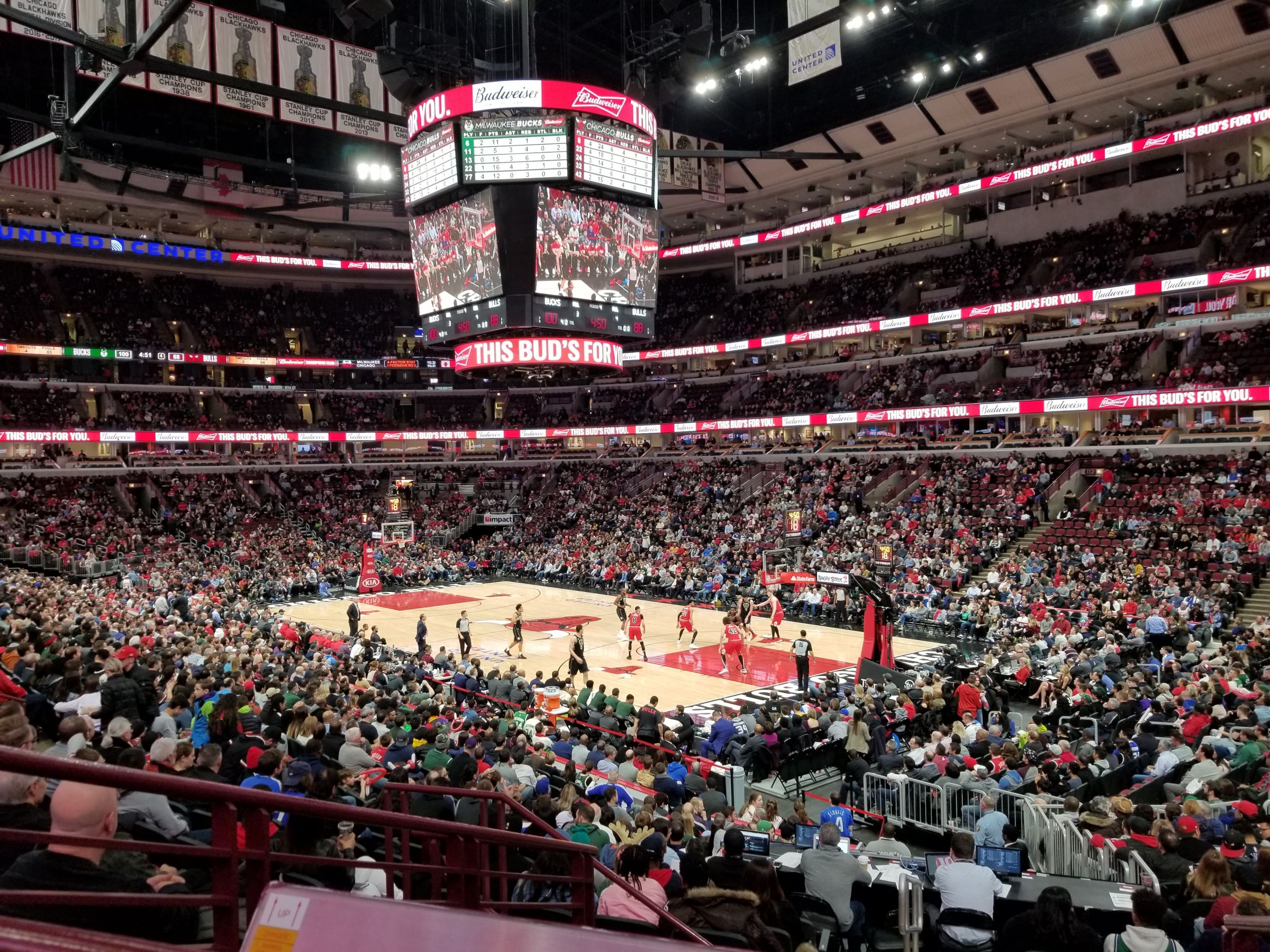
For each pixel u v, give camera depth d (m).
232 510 48.75
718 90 45.53
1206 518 29.44
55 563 35.69
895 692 17.36
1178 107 40.38
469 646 25.53
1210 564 26.77
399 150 44.97
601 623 32.38
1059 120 41.75
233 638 20.52
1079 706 16.73
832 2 22.84
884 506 39.72
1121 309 40.91
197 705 11.93
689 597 36.59
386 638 29.77
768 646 28.02
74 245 46.00
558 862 6.51
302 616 34.38
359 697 14.65
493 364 21.39
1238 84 37.94
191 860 4.91
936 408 40.19
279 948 1.92
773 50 23.23
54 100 23.91
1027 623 24.44
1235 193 38.09
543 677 24.08
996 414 38.28
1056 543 31.86
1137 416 38.19
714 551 38.75
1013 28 42.25
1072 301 37.94
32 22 18.30
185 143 49.25
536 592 40.59
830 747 15.62
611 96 20.52
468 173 20.14
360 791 8.59
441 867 3.64
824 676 23.88
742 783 13.48
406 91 24.19
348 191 48.78
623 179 21.05
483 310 20.97
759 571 34.84
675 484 49.00
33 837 2.06
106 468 47.72
